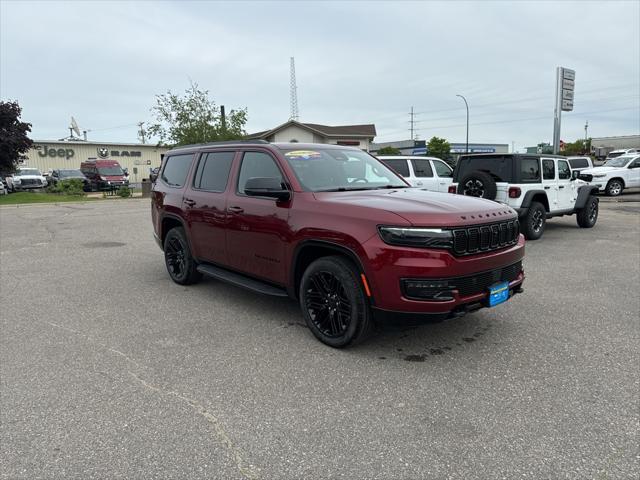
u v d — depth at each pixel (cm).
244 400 310
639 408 293
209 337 425
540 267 689
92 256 831
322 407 299
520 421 280
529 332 425
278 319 473
